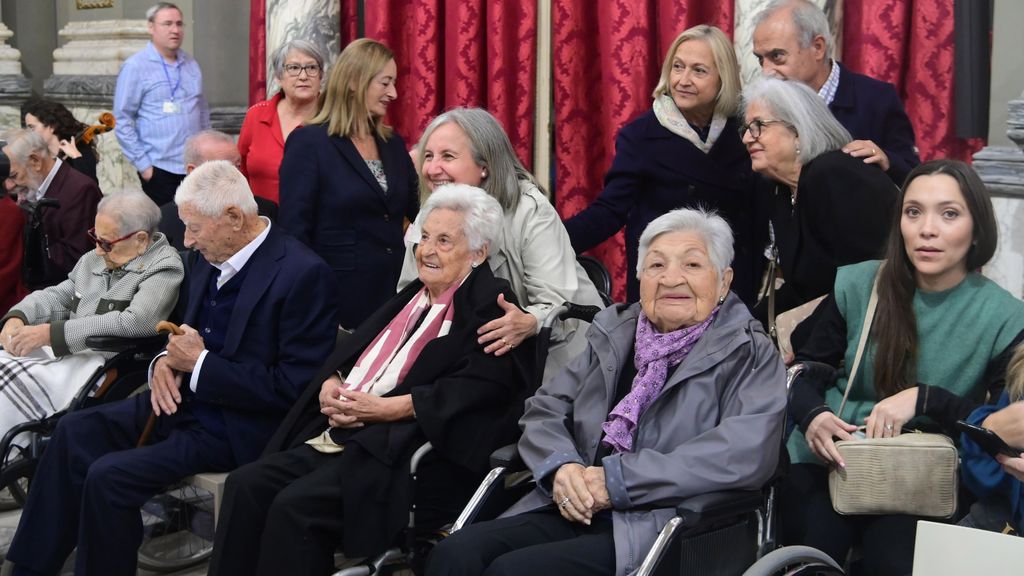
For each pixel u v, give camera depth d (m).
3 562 4.19
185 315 4.04
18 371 4.15
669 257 3.06
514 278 3.72
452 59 5.90
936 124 4.57
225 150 5.04
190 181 3.74
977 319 3.02
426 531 3.38
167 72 6.66
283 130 5.23
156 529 4.39
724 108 3.98
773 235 3.71
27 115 6.11
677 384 3.03
